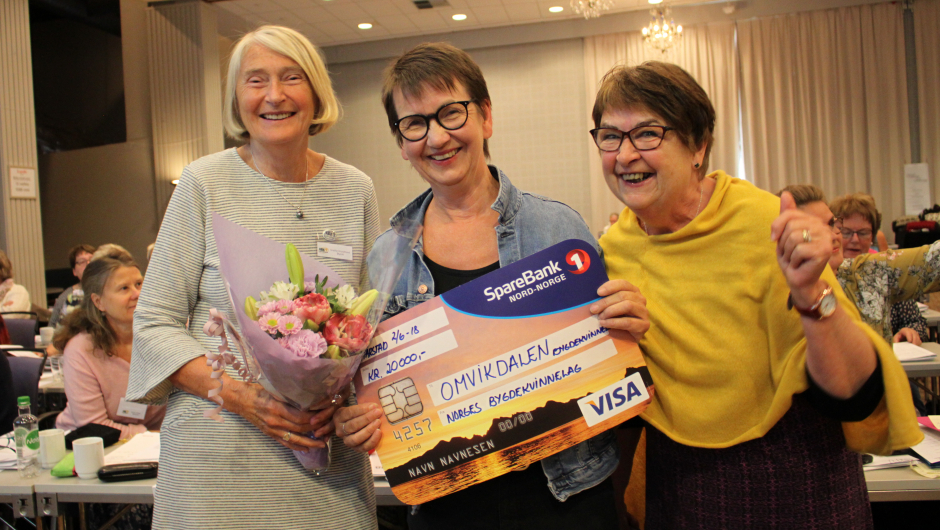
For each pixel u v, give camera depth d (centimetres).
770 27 931
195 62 860
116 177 907
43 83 993
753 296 111
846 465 112
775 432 112
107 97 983
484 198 133
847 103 915
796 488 111
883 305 251
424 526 127
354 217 142
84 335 258
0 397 272
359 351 115
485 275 121
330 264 135
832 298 94
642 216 122
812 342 97
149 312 126
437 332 122
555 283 120
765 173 938
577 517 121
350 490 133
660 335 122
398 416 121
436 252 133
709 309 116
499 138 1034
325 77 135
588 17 906
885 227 910
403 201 1073
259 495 123
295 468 126
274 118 129
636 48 976
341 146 1088
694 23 948
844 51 912
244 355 120
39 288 676
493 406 119
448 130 121
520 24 1003
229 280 116
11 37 655
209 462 123
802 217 91
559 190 1018
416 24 984
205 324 121
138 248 909
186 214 129
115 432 222
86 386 254
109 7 912
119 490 187
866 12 902
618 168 117
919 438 96
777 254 94
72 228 927
